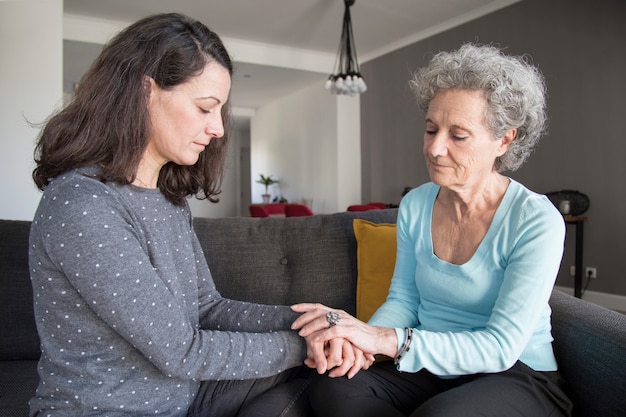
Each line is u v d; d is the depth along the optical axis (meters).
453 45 5.65
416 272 1.24
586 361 1.07
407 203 1.29
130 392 0.87
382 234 1.57
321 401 1.03
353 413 0.95
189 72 0.87
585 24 4.30
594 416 1.05
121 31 0.91
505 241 1.06
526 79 1.03
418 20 5.59
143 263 0.83
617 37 4.07
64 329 0.82
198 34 0.91
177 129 0.89
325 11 5.27
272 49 6.56
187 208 1.14
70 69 6.90
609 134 4.16
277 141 9.41
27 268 1.53
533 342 1.07
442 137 1.03
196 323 1.10
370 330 1.04
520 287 0.99
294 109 8.66
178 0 4.96
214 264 1.58
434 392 1.10
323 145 7.78
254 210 5.23
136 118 0.86
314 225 1.69
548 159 4.66
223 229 1.65
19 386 1.32
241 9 5.20
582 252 4.25
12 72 3.68
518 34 4.90
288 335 1.04
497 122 1.01
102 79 0.86
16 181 3.68
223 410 1.13
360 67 7.22
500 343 0.97
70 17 5.40
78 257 0.76
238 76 7.26
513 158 1.11
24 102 3.71
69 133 0.85
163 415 0.93
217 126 0.94
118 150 0.86
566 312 1.20
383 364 1.19
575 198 4.37
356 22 5.66
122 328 0.80
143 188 0.94
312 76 7.29
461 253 1.14
